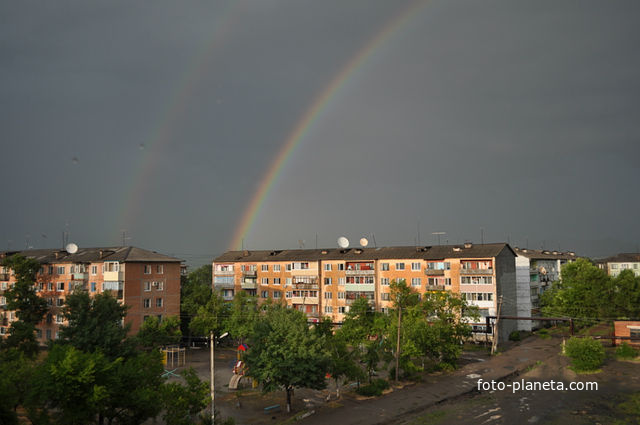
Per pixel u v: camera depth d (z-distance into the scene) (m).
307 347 47.03
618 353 70.56
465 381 58.84
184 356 73.06
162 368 37.28
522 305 101.12
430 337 63.34
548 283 114.62
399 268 93.81
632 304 89.56
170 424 33.69
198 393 35.91
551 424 42.12
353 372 52.12
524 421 43.06
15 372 33.81
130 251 85.94
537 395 51.78
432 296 75.88
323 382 47.12
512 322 94.56
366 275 95.50
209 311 86.12
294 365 44.97
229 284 108.94
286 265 103.44
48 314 89.06
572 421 42.75
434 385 57.16
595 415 44.25
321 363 46.44
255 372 46.19
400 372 63.34
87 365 30.75
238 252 115.19
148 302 84.12
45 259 91.69
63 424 30.05
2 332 92.69
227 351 84.44
